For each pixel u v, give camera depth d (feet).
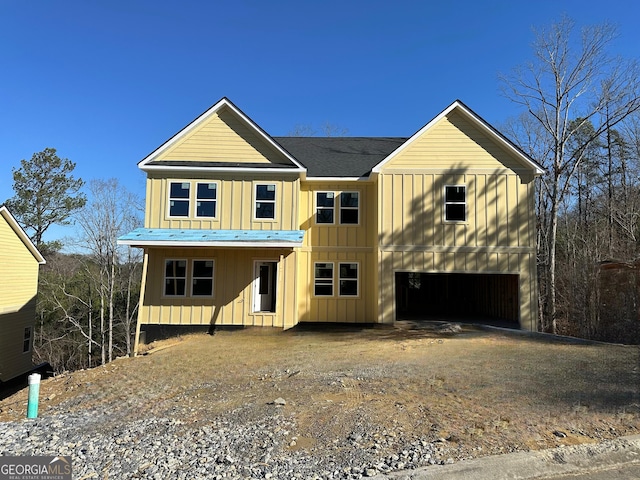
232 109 50.90
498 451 14.78
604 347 35.53
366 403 21.20
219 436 18.02
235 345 41.57
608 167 96.78
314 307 51.90
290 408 21.15
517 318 48.19
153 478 14.30
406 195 49.34
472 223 48.70
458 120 50.24
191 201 49.49
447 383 24.54
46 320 97.76
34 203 109.50
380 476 13.10
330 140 65.26
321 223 53.21
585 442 15.61
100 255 94.12
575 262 68.18
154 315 48.11
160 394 26.91
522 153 48.47
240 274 48.91
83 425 21.67
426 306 67.31
